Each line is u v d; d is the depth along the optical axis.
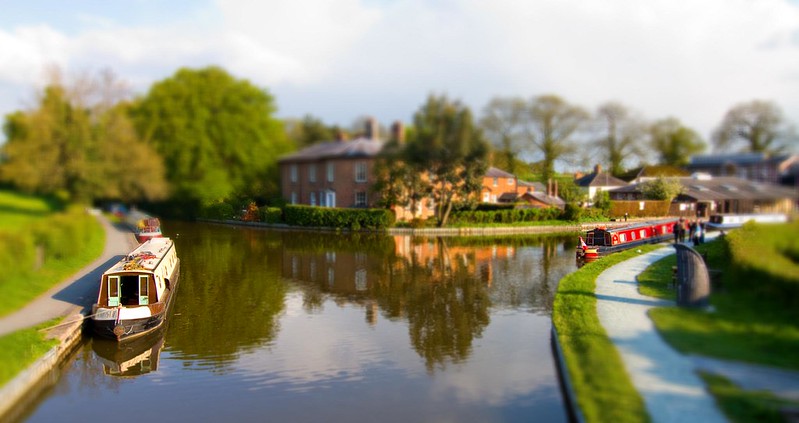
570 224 25.06
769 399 7.90
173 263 21.42
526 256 29.88
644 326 13.10
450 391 11.59
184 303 19.47
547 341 14.97
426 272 25.66
